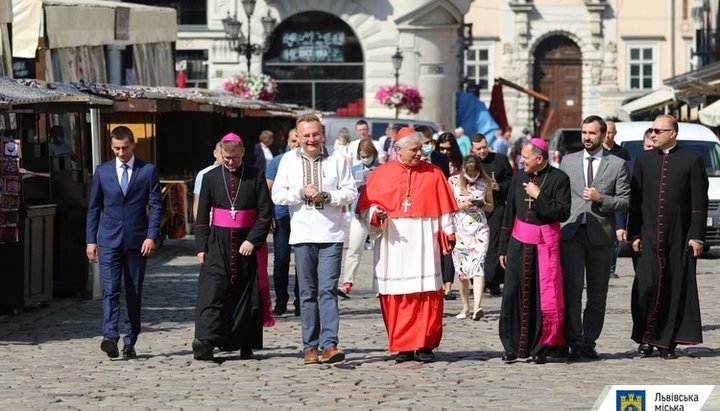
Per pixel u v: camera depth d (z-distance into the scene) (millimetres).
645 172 33844
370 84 134250
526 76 183625
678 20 182500
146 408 27016
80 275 46812
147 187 34406
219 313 33125
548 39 184625
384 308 32938
